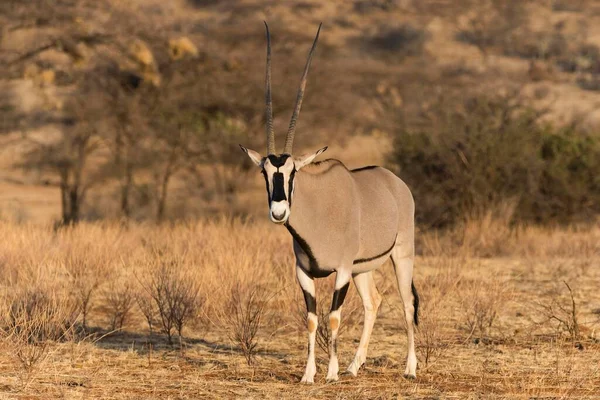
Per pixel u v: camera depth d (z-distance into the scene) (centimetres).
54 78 11575
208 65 11856
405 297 3027
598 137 8606
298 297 3669
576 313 3769
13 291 3688
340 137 13162
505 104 8412
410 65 15125
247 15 17338
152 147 11200
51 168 11200
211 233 5744
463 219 7406
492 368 2947
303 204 2697
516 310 3878
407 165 8075
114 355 3077
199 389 2636
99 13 11525
